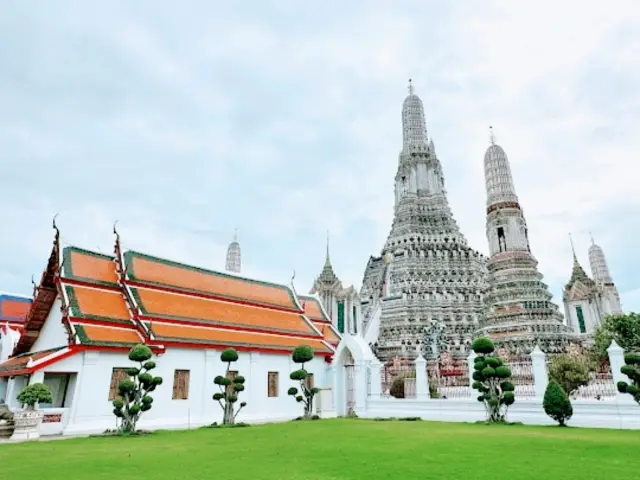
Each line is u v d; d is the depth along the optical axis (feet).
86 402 71.77
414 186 265.34
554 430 62.85
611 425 66.90
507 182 186.91
